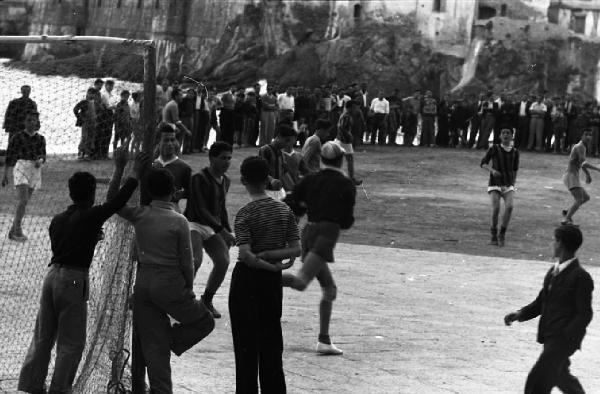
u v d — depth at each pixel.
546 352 10.59
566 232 10.67
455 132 53.31
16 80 16.52
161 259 10.58
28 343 12.67
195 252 14.31
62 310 10.77
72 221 10.84
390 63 92.88
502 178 26.75
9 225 22.75
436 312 17.33
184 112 41.38
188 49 112.44
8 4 127.81
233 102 44.94
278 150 16.80
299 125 50.31
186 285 10.70
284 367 12.96
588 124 52.56
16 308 14.37
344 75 94.06
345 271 21.08
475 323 16.61
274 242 10.93
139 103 12.00
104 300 11.52
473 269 22.62
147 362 10.66
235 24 106.75
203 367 12.75
